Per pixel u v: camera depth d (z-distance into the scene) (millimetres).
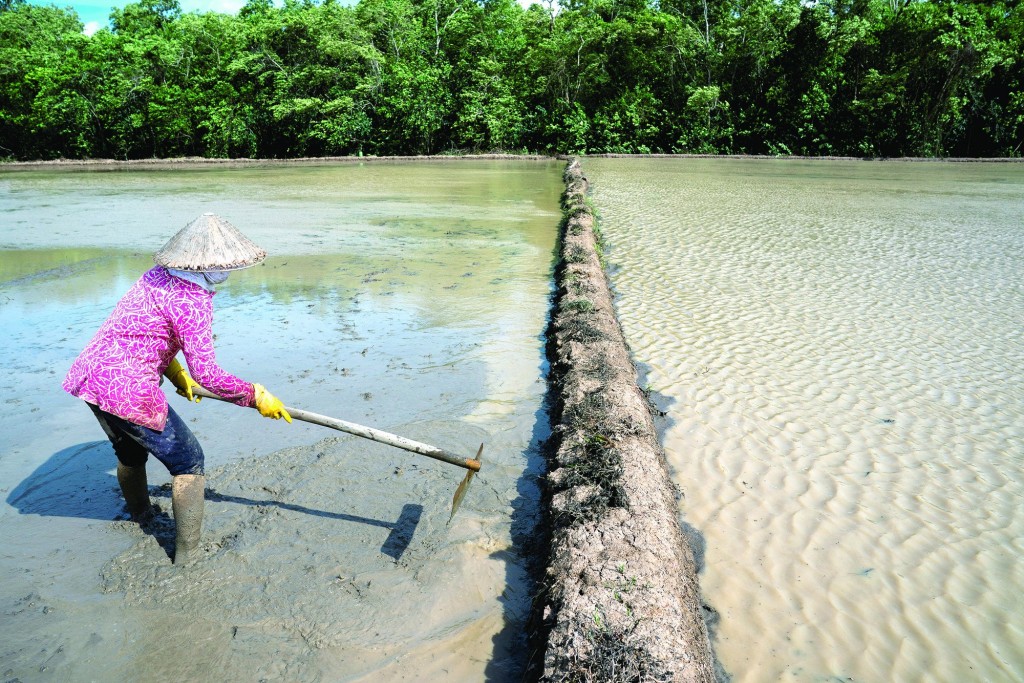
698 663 2902
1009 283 9398
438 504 4262
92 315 7996
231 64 36938
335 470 4613
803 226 13703
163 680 2973
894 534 4008
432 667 3078
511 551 3852
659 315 7992
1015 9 36469
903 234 12891
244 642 3186
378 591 3520
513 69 40656
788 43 38312
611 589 3193
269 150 39406
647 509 3832
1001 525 4102
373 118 39344
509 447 4996
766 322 7754
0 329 7473
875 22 37438
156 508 4188
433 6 40000
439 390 5922
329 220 14906
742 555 3816
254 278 9672
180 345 3637
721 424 5328
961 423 5383
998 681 3018
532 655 3061
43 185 23375
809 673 3047
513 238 12859
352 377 6156
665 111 40031
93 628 3250
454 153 39438
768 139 39125
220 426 5234
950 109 35719
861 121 37125
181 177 26594
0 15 42344
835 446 5012
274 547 3818
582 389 5359
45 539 3873
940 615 3396
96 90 37188
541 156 37344
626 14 41812
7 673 2979
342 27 37875
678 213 15438
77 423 5266
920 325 7664
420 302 8516
